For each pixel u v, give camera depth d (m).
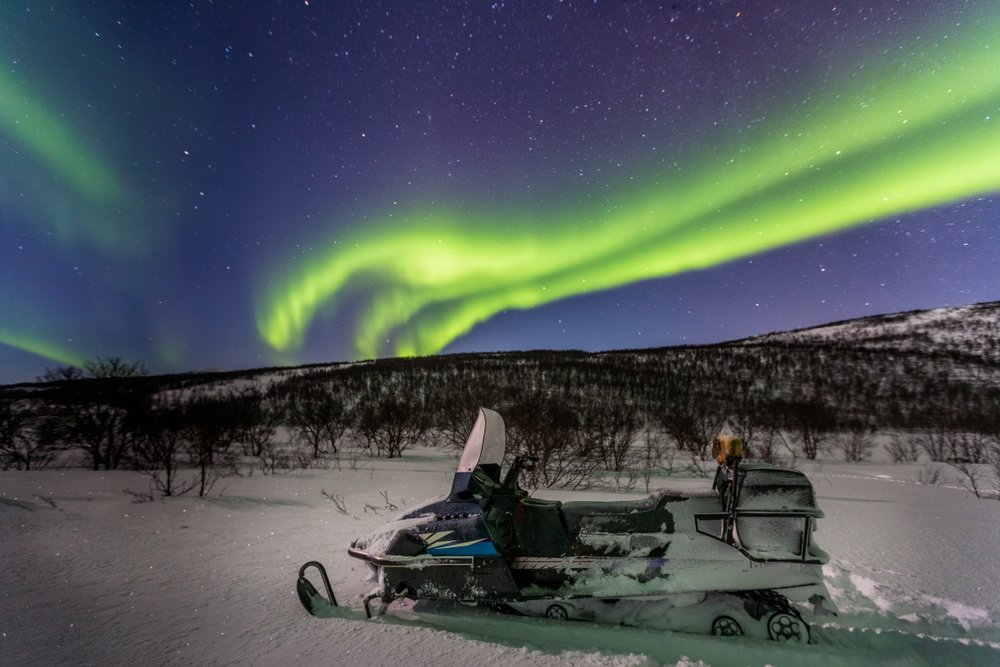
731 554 3.12
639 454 13.61
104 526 5.78
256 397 26.83
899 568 4.43
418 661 2.86
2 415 13.17
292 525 5.90
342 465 12.28
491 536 3.38
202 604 3.68
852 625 3.37
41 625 3.32
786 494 3.10
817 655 2.85
